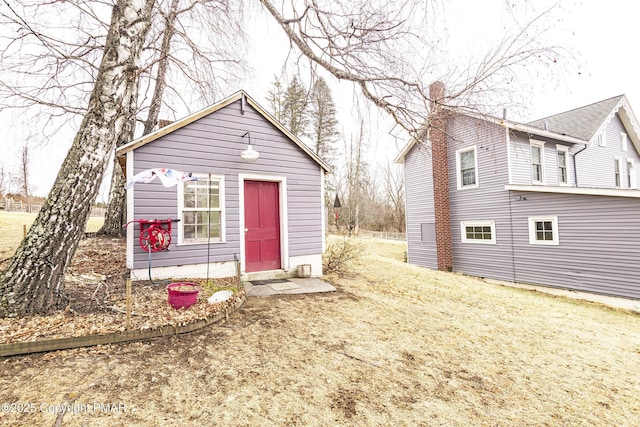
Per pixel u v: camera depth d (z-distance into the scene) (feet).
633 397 11.08
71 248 13.78
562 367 13.10
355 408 9.25
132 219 19.67
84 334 11.51
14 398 8.39
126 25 15.05
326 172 29.12
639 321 23.12
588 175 47.96
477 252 42.24
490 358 13.46
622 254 30.01
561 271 34.09
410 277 31.89
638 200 29.19
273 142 25.80
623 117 54.49
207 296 17.31
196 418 8.23
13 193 91.56
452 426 8.79
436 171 45.32
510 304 24.02
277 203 26.35
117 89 14.70
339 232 81.87
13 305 12.33
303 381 10.43
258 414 8.63
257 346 12.71
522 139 40.01
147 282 19.24
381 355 12.85
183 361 11.08
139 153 20.06
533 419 9.43
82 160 13.78
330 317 16.90
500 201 39.45
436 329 16.46
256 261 25.07
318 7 18.56
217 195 23.22
